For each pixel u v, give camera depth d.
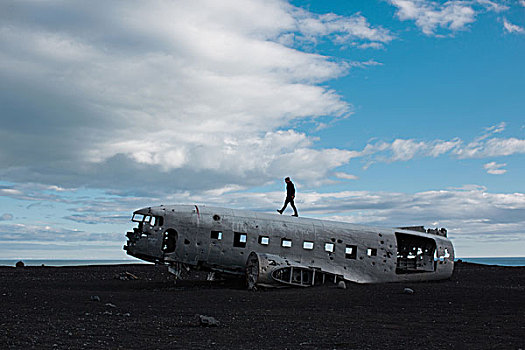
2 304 15.21
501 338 10.64
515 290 21.00
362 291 21.27
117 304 16.28
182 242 24.09
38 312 13.66
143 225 24.17
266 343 9.91
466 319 13.52
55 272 34.75
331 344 9.88
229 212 25.50
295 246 25.83
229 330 11.38
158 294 19.77
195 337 10.39
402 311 15.30
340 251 26.78
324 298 18.92
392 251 27.98
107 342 9.58
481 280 29.53
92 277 30.66
